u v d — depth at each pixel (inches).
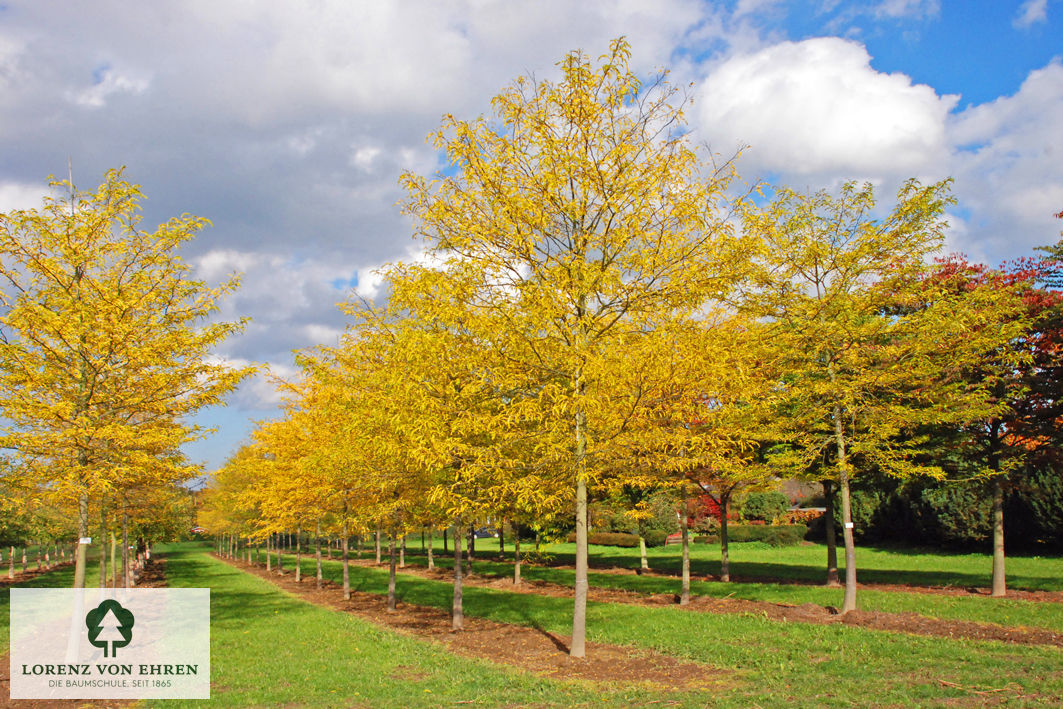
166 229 394.3
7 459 366.0
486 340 341.4
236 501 1128.8
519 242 334.0
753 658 324.8
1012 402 565.0
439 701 265.9
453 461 346.6
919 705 231.9
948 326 445.4
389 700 269.9
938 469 465.4
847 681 269.4
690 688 276.1
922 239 440.5
